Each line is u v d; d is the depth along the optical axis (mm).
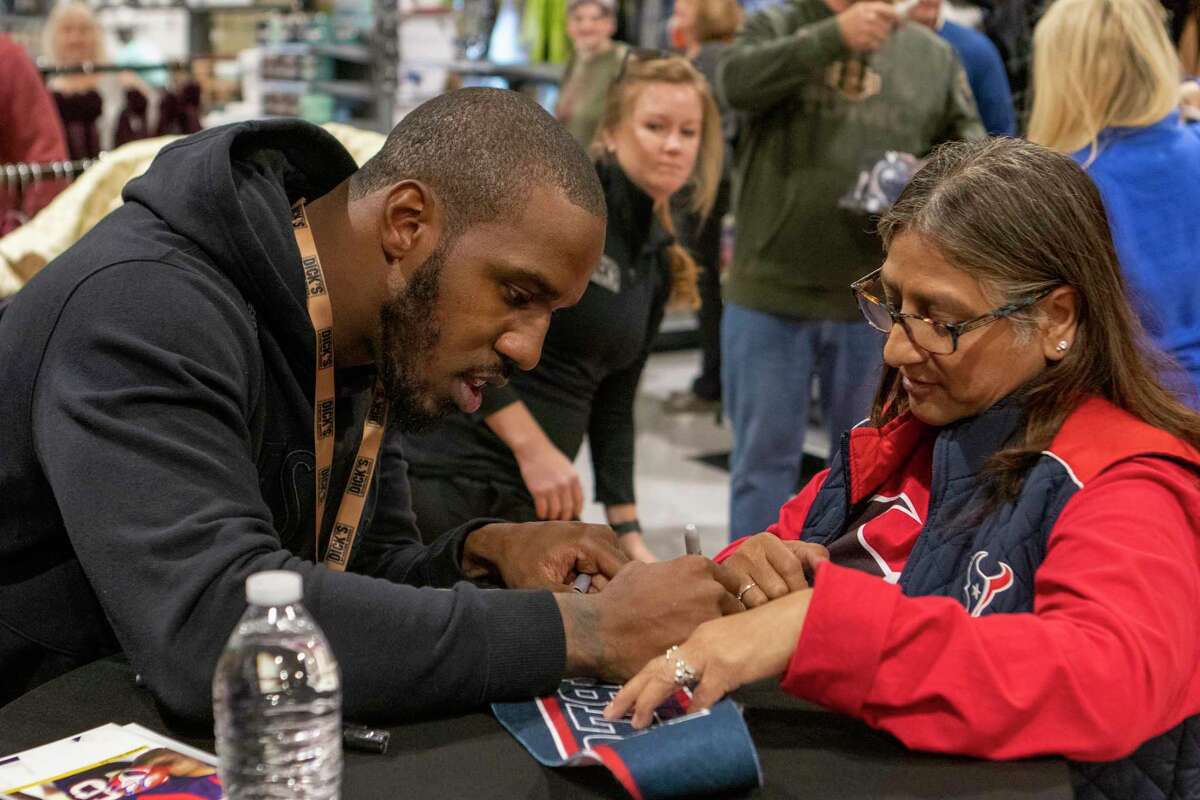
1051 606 1192
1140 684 1129
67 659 1415
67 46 4578
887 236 1370
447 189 1291
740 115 3309
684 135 2609
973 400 1354
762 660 1165
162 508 1169
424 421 1402
